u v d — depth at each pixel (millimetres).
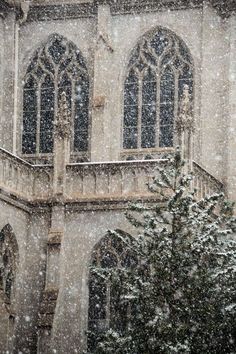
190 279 49375
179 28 75375
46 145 76875
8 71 77062
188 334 48625
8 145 76188
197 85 74312
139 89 75688
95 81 75188
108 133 74625
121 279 50531
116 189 65812
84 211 66125
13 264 66062
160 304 49344
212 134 72875
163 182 53719
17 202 65875
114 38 76500
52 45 77938
